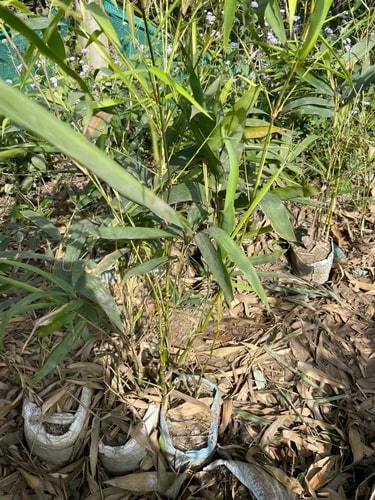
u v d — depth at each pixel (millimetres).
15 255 1077
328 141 1914
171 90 1049
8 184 1754
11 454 1227
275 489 1131
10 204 1874
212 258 842
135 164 1128
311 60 1596
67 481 1192
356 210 2055
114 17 2072
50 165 1746
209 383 1318
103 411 1246
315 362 1479
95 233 899
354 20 1476
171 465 1188
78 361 1375
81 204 1238
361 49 1473
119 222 1018
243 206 1042
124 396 1240
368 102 2006
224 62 1581
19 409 1298
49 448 1157
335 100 1530
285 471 1222
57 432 1172
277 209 959
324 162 2047
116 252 1051
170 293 1260
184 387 1295
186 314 1528
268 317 1603
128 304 1232
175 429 1222
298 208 2010
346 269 1812
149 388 1269
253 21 1585
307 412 1344
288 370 1444
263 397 1372
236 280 1588
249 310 1616
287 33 1993
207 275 1156
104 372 1309
